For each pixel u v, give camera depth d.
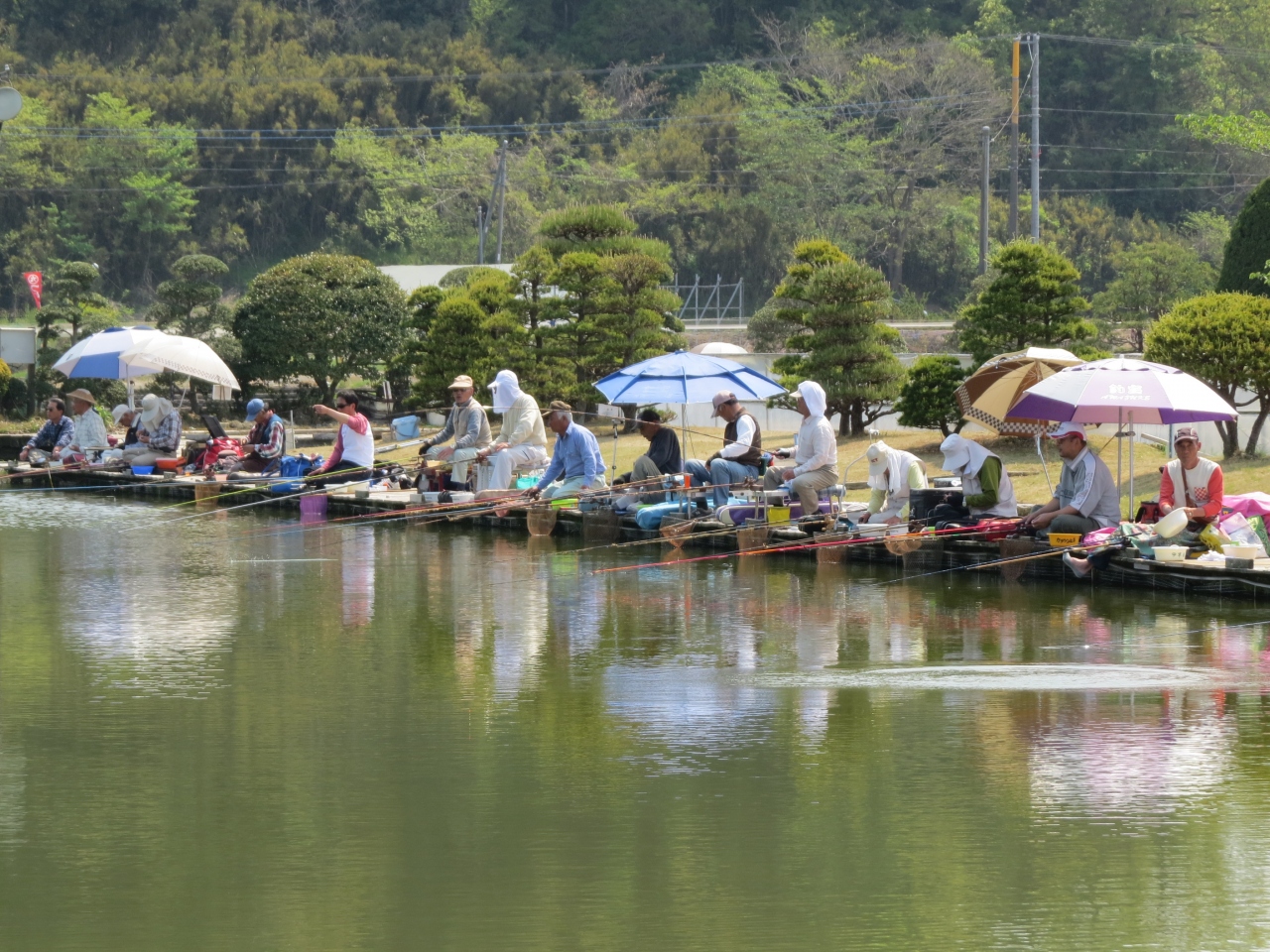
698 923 8.16
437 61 120.38
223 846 9.37
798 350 38.66
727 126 111.31
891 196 104.50
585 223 46.97
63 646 15.67
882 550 21.36
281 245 113.06
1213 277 65.06
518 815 9.91
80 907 8.42
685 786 10.52
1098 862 9.02
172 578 20.59
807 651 15.17
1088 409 20.11
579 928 8.10
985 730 11.98
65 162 107.38
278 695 13.30
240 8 122.94
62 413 35.94
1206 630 16.06
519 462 27.19
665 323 49.25
